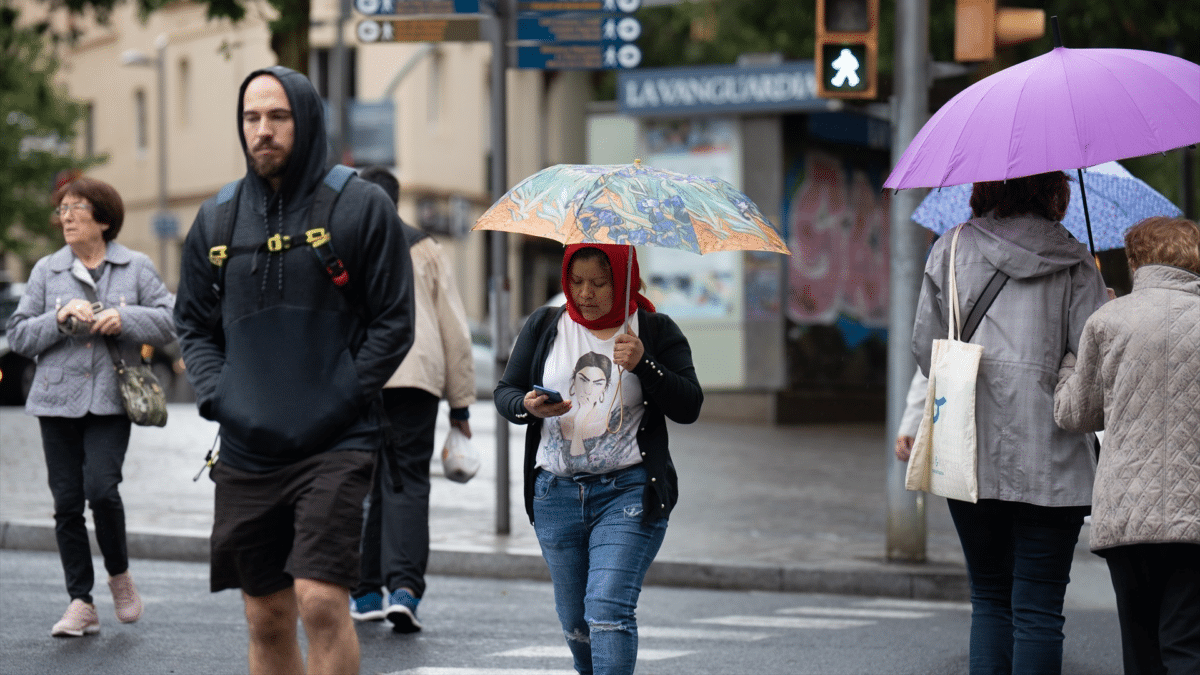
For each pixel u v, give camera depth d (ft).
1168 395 44.19
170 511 102.17
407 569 68.39
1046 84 47.32
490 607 77.66
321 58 352.08
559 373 45.85
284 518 42.04
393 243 42.19
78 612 65.41
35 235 346.95
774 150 203.92
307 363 41.34
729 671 62.54
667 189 44.65
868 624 75.41
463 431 72.79
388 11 97.60
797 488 129.49
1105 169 62.80
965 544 49.88
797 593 87.25
